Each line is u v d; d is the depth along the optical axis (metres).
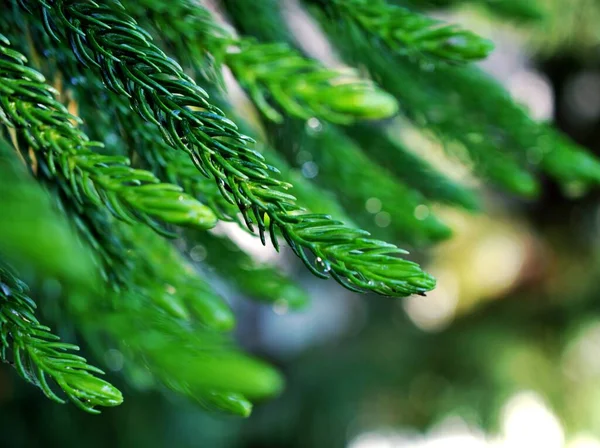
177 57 0.42
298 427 2.17
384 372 2.26
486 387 2.12
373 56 0.50
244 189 0.33
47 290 0.44
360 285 0.33
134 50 0.34
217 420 1.42
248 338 2.68
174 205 0.34
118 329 0.45
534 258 2.20
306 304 0.51
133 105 0.34
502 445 2.05
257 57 0.42
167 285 0.45
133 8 0.41
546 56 1.77
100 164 0.35
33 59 0.40
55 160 0.35
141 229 0.44
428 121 0.55
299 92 0.41
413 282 0.33
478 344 2.19
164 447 1.17
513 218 2.25
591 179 0.54
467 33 0.41
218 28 0.42
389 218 0.53
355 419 2.18
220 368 0.42
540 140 0.54
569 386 2.05
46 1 0.35
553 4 1.33
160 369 0.43
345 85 0.41
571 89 1.92
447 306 2.41
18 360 0.35
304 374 2.32
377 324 2.46
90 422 1.06
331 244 0.33
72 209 0.39
